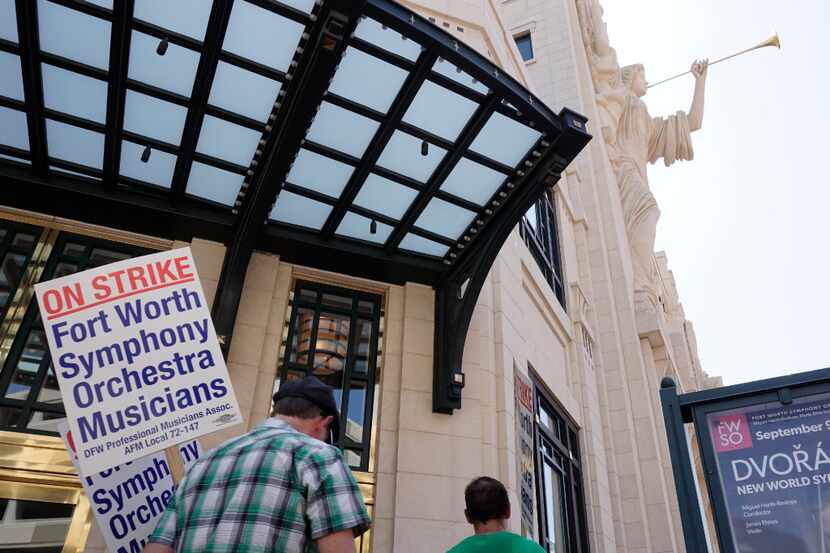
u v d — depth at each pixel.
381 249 7.62
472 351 8.02
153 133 6.06
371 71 5.70
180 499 2.22
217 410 3.54
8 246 6.45
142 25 5.13
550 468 10.25
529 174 6.64
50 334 3.37
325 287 7.67
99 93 5.67
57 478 5.63
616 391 15.28
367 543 6.53
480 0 10.91
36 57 5.30
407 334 7.57
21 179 6.29
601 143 19.97
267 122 5.91
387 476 6.89
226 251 6.96
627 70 24.83
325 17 4.98
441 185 6.86
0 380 5.91
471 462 7.26
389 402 7.27
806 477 3.71
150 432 3.35
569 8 22.05
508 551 3.35
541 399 10.61
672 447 4.10
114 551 3.42
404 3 9.99
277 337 7.04
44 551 5.40
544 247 13.55
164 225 6.82
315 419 2.50
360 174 6.46
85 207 6.59
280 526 2.04
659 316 18.06
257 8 5.08
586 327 14.30
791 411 3.90
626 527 13.55
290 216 7.11
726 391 4.09
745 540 3.70
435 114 6.15
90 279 3.57
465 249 7.53
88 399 3.31
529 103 6.00
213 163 6.27
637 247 20.05
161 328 3.62
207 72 5.43
